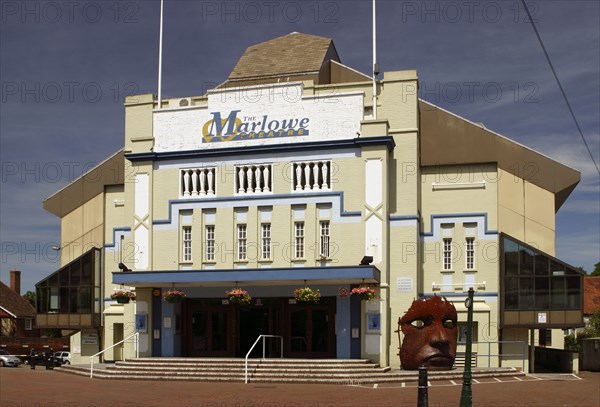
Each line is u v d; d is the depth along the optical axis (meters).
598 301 56.94
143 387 26.84
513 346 35.53
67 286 40.84
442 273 36.84
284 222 35.38
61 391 24.83
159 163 37.44
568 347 48.22
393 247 34.94
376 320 33.56
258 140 36.19
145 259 36.88
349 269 32.28
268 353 35.16
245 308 35.75
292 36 44.31
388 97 36.25
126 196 37.81
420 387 15.63
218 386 27.38
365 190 34.53
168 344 35.78
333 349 34.41
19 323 68.56
